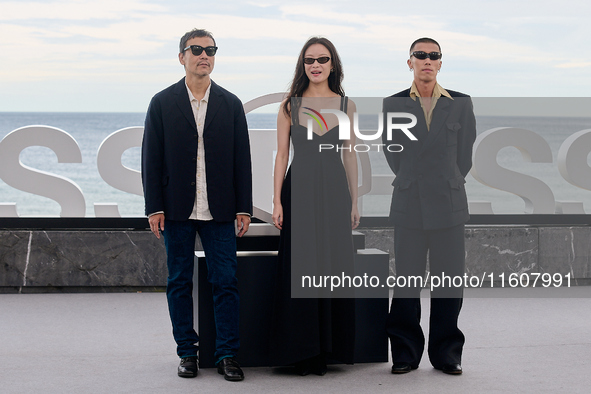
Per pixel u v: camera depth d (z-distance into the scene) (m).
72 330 4.55
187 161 3.44
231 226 3.53
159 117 3.47
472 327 4.62
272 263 3.70
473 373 3.54
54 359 3.84
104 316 4.98
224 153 3.47
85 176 36.81
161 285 5.91
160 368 3.66
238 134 3.52
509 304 5.38
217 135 3.45
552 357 3.86
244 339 3.68
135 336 4.40
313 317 3.43
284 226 3.51
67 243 5.84
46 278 5.84
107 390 3.26
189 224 3.49
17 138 5.95
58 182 5.99
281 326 3.47
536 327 4.63
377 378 3.46
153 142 3.45
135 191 6.01
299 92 3.55
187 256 3.52
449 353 3.55
